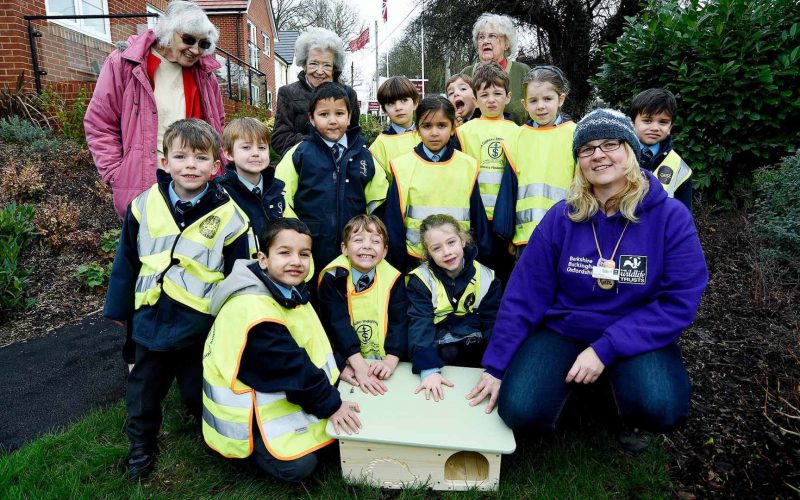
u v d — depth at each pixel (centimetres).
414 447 215
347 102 295
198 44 301
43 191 551
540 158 305
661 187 228
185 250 230
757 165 488
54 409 288
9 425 273
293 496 219
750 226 450
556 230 240
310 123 302
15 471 226
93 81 803
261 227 269
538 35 1327
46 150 620
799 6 448
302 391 216
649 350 220
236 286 220
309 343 239
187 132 228
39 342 376
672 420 214
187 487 222
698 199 503
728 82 450
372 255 268
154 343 224
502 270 348
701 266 220
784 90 443
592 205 228
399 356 275
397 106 351
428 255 282
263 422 217
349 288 277
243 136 263
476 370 270
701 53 462
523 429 224
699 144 476
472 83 361
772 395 279
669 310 220
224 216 242
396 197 311
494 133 330
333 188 297
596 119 219
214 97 341
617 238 228
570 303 243
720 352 324
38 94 709
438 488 219
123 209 303
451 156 309
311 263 261
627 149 217
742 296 390
